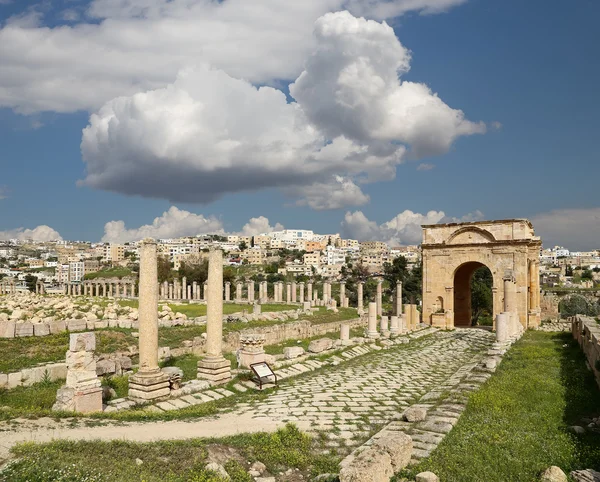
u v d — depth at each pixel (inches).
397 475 428.8
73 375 645.9
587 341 1002.7
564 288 5526.6
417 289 3939.5
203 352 1171.3
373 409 693.3
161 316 1594.5
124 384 816.9
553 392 729.6
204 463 447.5
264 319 1790.1
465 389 770.2
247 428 576.1
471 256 1991.9
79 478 372.5
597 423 569.9
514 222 1910.7
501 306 1907.0
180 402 724.7
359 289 2508.6
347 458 490.6
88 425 557.6
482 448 495.8
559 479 411.2
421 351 1336.1
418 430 567.8
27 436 486.6
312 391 810.2
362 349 1299.2
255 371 820.6
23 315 1395.2
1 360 908.0
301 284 2810.0
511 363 1008.9
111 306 1717.5
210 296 866.8
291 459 486.9
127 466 420.8
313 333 1667.1
